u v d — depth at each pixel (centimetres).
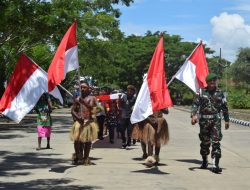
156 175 1024
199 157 1315
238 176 1024
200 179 984
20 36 2628
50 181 949
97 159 1256
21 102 1226
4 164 1159
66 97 5656
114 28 3625
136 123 1159
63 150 1445
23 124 2650
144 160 1242
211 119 1073
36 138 1828
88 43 3475
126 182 942
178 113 4700
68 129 2334
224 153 1416
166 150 1476
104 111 1734
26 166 1130
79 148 1161
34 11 2411
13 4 2314
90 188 884
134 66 8625
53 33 2550
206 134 1088
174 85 8731
